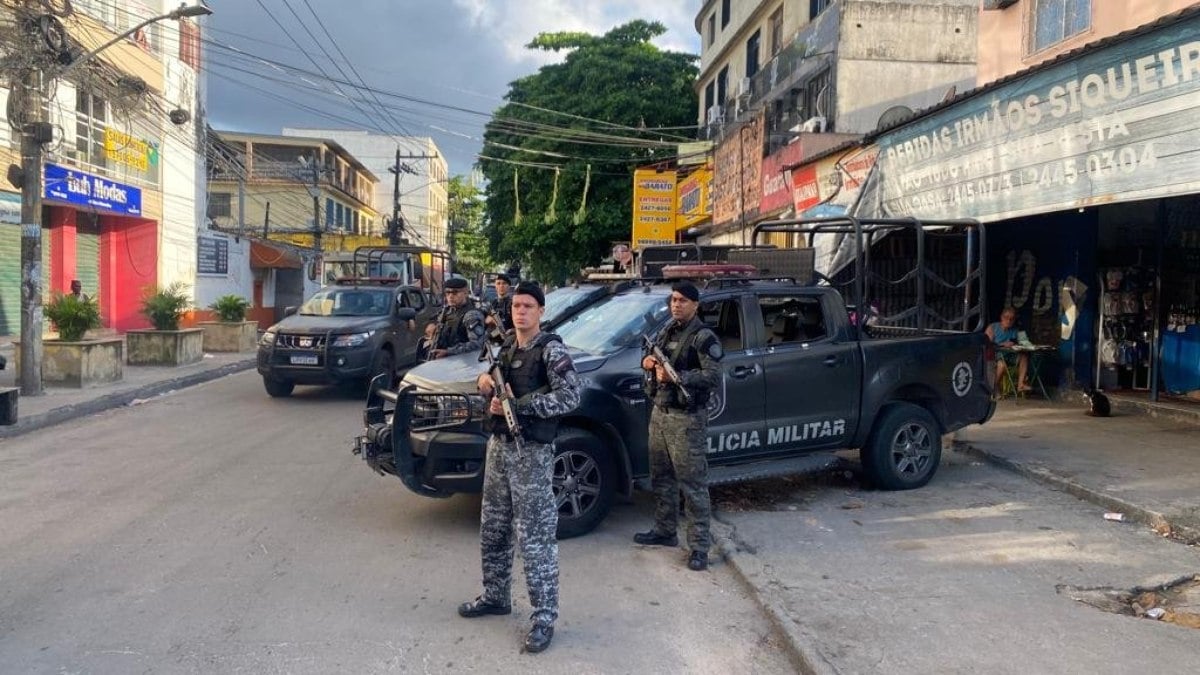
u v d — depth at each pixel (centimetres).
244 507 713
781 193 1812
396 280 1609
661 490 618
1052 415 1108
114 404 1273
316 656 438
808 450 736
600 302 777
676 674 430
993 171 937
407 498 747
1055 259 1250
